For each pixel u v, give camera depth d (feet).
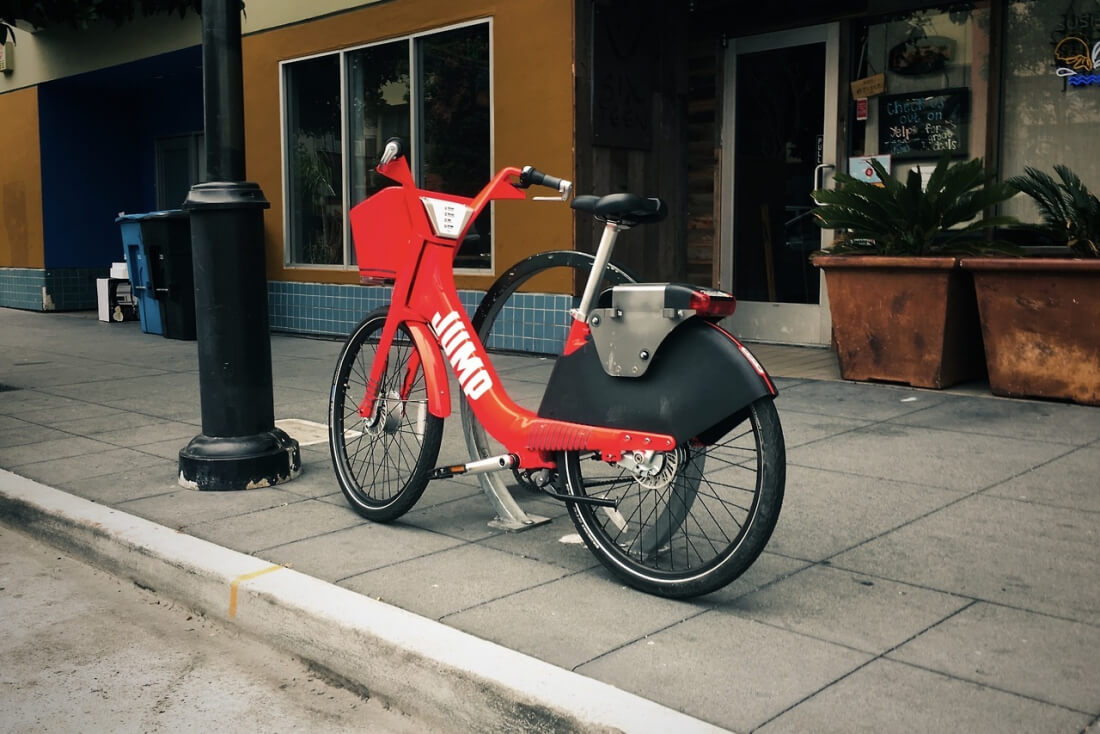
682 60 29.12
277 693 9.75
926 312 21.01
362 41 31.68
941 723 7.73
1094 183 22.70
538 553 11.95
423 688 9.10
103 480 15.62
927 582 10.69
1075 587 10.48
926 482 14.49
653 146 28.45
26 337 35.65
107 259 48.62
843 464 15.56
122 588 12.55
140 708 9.39
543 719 8.14
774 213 28.19
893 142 25.54
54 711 9.32
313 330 34.55
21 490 14.96
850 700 8.14
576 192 26.23
